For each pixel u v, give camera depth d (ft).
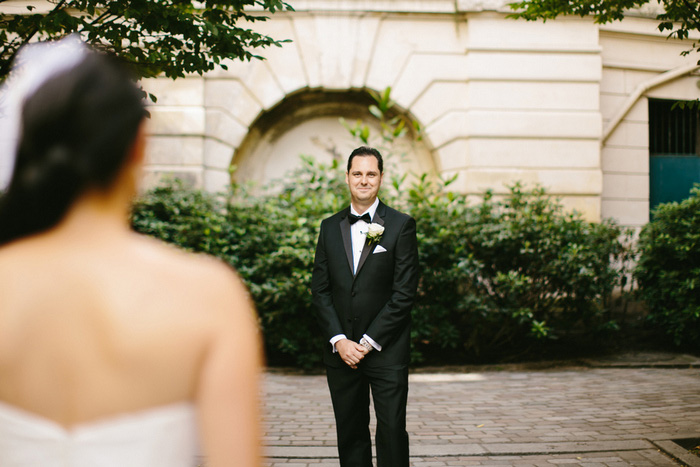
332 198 22.86
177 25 9.82
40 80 2.77
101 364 2.60
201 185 26.43
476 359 21.62
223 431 2.68
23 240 2.79
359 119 29.48
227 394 2.72
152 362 2.62
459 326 22.70
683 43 30.40
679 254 21.98
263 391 17.39
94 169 2.67
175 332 2.67
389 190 23.70
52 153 2.63
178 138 26.50
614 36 29.63
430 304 21.20
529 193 24.57
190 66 10.28
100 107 2.70
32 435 2.56
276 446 12.42
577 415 14.66
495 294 21.38
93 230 2.75
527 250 20.42
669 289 22.47
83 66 2.81
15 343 2.60
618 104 29.84
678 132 31.55
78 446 2.54
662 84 30.35
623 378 18.85
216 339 2.76
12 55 8.77
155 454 2.61
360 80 27.61
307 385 18.30
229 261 21.09
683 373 19.58
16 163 2.73
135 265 2.76
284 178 29.17
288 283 19.74
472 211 22.65
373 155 9.67
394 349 9.05
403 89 27.76
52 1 9.93
